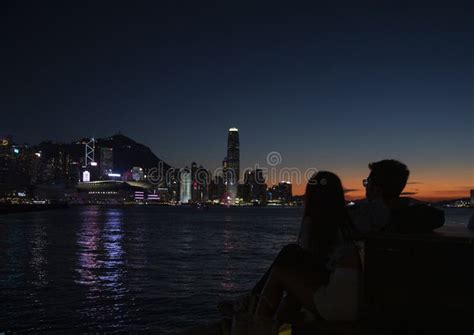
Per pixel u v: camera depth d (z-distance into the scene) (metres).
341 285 2.90
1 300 21.66
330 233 3.16
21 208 182.88
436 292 2.70
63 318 18.36
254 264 36.44
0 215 157.62
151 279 28.45
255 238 66.12
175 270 32.72
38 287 25.47
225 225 104.69
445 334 2.68
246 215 186.50
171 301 21.58
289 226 101.00
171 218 146.88
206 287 25.48
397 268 2.82
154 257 41.53
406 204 3.51
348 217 3.25
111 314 19.00
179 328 17.06
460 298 2.63
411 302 2.77
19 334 16.14
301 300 3.13
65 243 56.41
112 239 63.19
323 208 3.19
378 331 2.77
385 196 3.61
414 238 2.76
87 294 23.34
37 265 35.47
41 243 56.22
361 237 3.01
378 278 2.89
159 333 16.34
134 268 33.72
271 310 3.16
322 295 2.96
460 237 2.64
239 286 25.94
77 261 38.28
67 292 23.92
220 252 46.19
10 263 36.69
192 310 19.83
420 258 2.75
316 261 3.17
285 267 3.16
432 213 3.17
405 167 3.66
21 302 21.25
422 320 2.74
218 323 3.98
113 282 27.19
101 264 36.19
